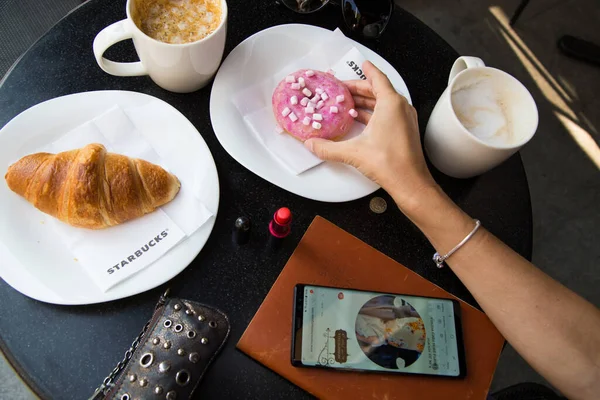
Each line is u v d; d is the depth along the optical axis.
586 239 1.42
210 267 0.64
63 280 0.58
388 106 0.68
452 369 0.61
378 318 0.62
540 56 1.64
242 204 0.68
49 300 0.57
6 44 1.16
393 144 0.66
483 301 0.63
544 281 0.62
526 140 0.64
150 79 0.74
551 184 1.48
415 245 0.70
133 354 0.54
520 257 0.64
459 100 0.71
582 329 0.60
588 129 1.56
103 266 0.59
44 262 0.59
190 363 0.54
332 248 0.67
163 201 0.63
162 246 0.61
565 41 1.64
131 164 0.62
